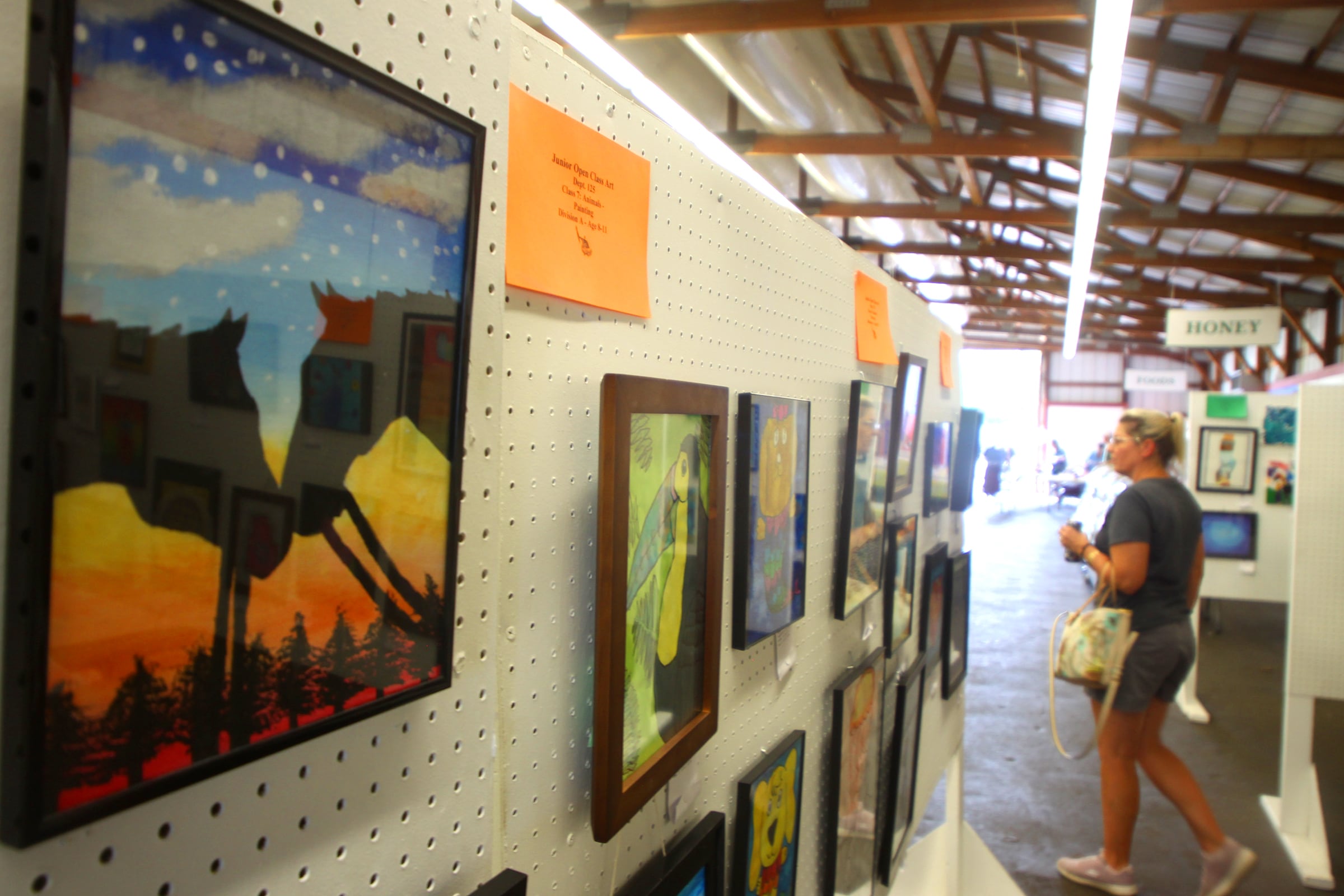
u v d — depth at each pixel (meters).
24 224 0.31
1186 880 2.94
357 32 0.46
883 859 1.85
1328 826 3.37
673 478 0.85
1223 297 12.81
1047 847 3.20
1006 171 7.79
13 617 0.31
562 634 0.75
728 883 1.09
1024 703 4.84
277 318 0.40
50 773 0.32
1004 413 22.25
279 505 0.41
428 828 0.55
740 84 3.90
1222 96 5.36
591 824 0.79
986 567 9.41
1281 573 4.73
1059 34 4.97
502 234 0.59
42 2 0.30
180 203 0.36
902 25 3.92
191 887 0.40
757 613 1.08
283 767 0.45
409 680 0.50
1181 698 4.72
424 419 0.50
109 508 0.33
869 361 1.62
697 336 0.99
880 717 1.73
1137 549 2.55
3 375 0.32
